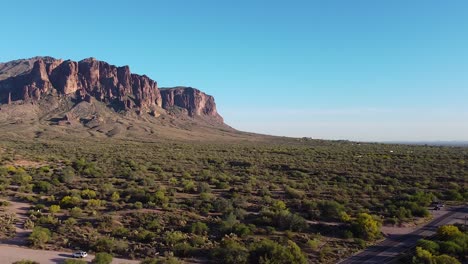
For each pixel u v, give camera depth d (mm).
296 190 69062
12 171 87688
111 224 46469
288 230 44312
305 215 51750
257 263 33969
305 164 109125
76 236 41281
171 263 32469
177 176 87688
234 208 54906
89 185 73625
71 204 56438
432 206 60281
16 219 48438
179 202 59312
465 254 36531
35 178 80500
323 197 64250
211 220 48312
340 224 47406
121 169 95062
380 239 42656
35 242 38562
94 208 54938
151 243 38969
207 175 85812
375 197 64688
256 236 42438
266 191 67562
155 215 50062
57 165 103562
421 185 76938
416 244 39938
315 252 37875
